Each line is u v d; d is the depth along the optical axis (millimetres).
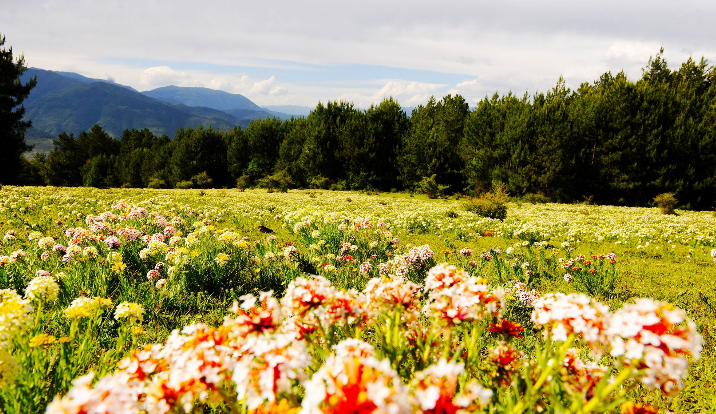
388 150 47500
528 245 11586
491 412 1789
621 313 1436
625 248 11922
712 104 34531
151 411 1421
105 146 95625
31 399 2068
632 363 1384
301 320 1833
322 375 1182
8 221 10125
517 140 37562
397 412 958
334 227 10391
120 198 19875
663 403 3256
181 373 1434
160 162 60625
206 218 12828
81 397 1194
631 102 33719
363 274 6281
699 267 9141
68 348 2629
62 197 17750
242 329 1573
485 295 1918
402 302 2045
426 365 1941
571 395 1686
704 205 32188
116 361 2717
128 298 4520
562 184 35781
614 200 34500
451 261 8438
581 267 7258
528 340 4160
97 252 5727
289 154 52406
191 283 5344
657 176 32656
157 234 7125
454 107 50031
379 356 1978
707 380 3684
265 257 6488
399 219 15742
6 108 35688
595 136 35219
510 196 36500
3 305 2037
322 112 52250
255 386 1360
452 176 43688
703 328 4984
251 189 44750
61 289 4457
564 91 47969
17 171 37906
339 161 49344
